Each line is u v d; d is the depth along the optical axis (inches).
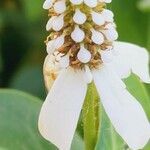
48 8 5.1
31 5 11.1
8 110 7.0
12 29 11.8
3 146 6.8
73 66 5.3
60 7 5.0
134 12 10.3
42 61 11.5
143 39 10.3
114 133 6.1
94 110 5.5
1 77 11.4
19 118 7.0
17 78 11.1
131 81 6.8
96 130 5.6
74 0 5.0
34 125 7.0
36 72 11.1
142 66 5.7
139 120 5.2
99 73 5.3
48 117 5.2
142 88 6.8
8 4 11.8
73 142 6.9
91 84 5.3
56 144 5.2
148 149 7.0
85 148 5.6
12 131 6.9
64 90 5.2
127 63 5.5
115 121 5.1
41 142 6.8
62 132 5.2
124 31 10.3
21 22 11.8
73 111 5.2
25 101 7.1
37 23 11.6
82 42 5.2
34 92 11.0
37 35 11.6
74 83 5.2
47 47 5.2
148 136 5.2
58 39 5.1
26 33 11.7
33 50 11.6
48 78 5.8
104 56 5.2
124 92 5.2
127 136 5.1
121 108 5.2
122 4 10.3
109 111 5.2
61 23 5.1
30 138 6.9
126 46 5.7
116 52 5.5
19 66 11.6
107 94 5.2
